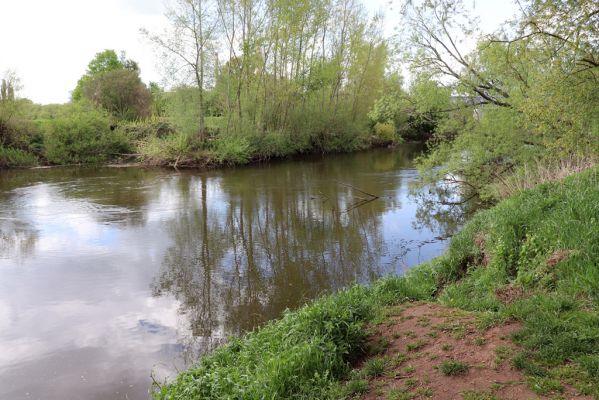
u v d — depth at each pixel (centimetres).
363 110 4153
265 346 573
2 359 711
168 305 912
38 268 1136
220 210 1764
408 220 1550
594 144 971
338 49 3803
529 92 1112
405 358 482
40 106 3738
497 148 1498
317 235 1405
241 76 3170
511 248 744
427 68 1514
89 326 824
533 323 476
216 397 476
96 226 1539
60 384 641
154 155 3048
